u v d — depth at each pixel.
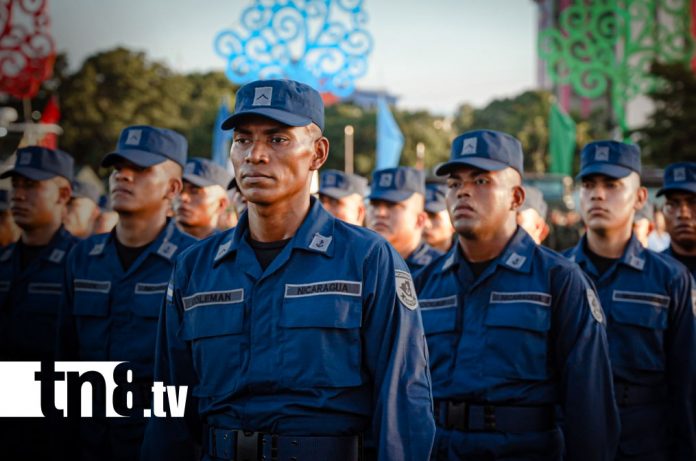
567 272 4.20
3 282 5.88
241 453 2.96
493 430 4.11
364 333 3.02
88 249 4.80
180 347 3.28
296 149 3.00
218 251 3.22
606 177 5.29
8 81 9.28
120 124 34.75
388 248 3.13
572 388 4.04
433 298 4.61
